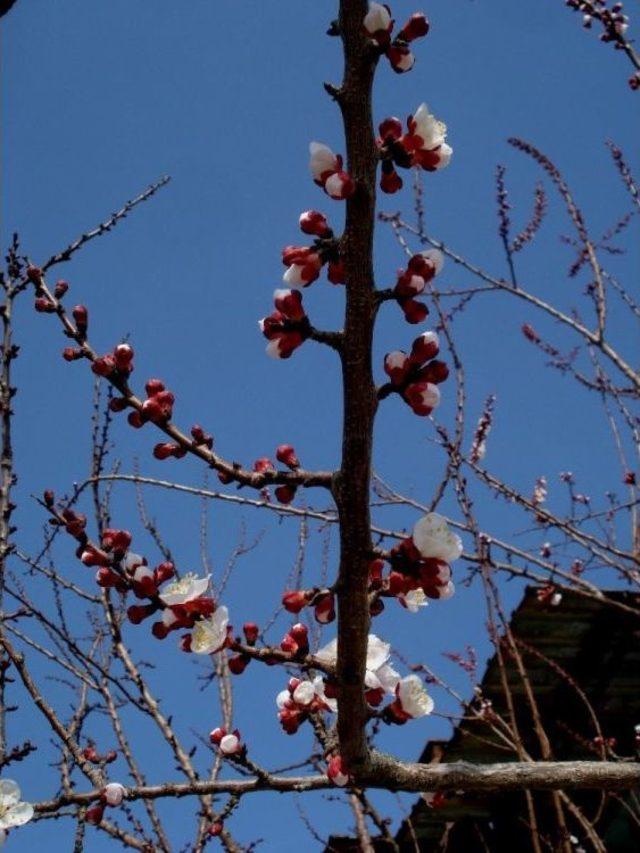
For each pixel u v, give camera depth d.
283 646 2.50
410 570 2.26
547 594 5.32
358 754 2.61
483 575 4.89
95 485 4.04
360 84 2.11
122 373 2.33
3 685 3.16
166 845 4.12
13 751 3.07
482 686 5.62
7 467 3.41
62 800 2.85
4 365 3.50
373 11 2.09
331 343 2.19
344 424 2.21
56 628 4.20
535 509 5.21
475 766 2.74
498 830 5.97
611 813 5.86
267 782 2.80
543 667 5.63
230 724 4.60
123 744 4.23
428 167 2.24
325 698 2.73
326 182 2.09
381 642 2.69
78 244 3.62
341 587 2.33
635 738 5.55
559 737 5.88
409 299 2.20
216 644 2.44
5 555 3.29
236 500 3.71
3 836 2.80
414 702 2.53
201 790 2.82
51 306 2.40
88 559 2.47
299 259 2.21
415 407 2.22
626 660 5.61
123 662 4.36
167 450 2.35
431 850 6.16
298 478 2.33
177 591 2.46
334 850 5.15
